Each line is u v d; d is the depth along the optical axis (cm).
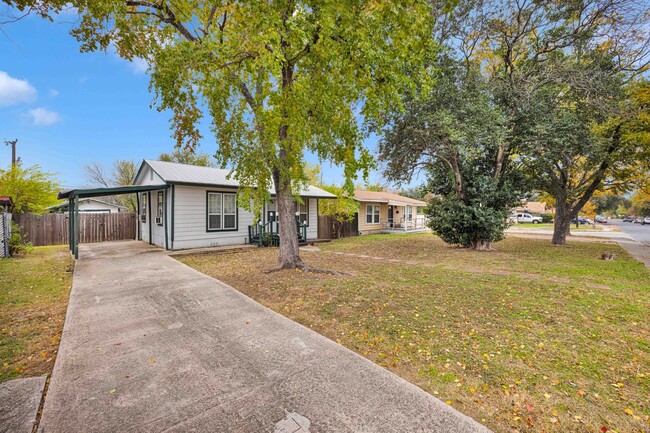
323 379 262
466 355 314
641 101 927
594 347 333
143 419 211
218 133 703
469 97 992
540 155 1040
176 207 1091
